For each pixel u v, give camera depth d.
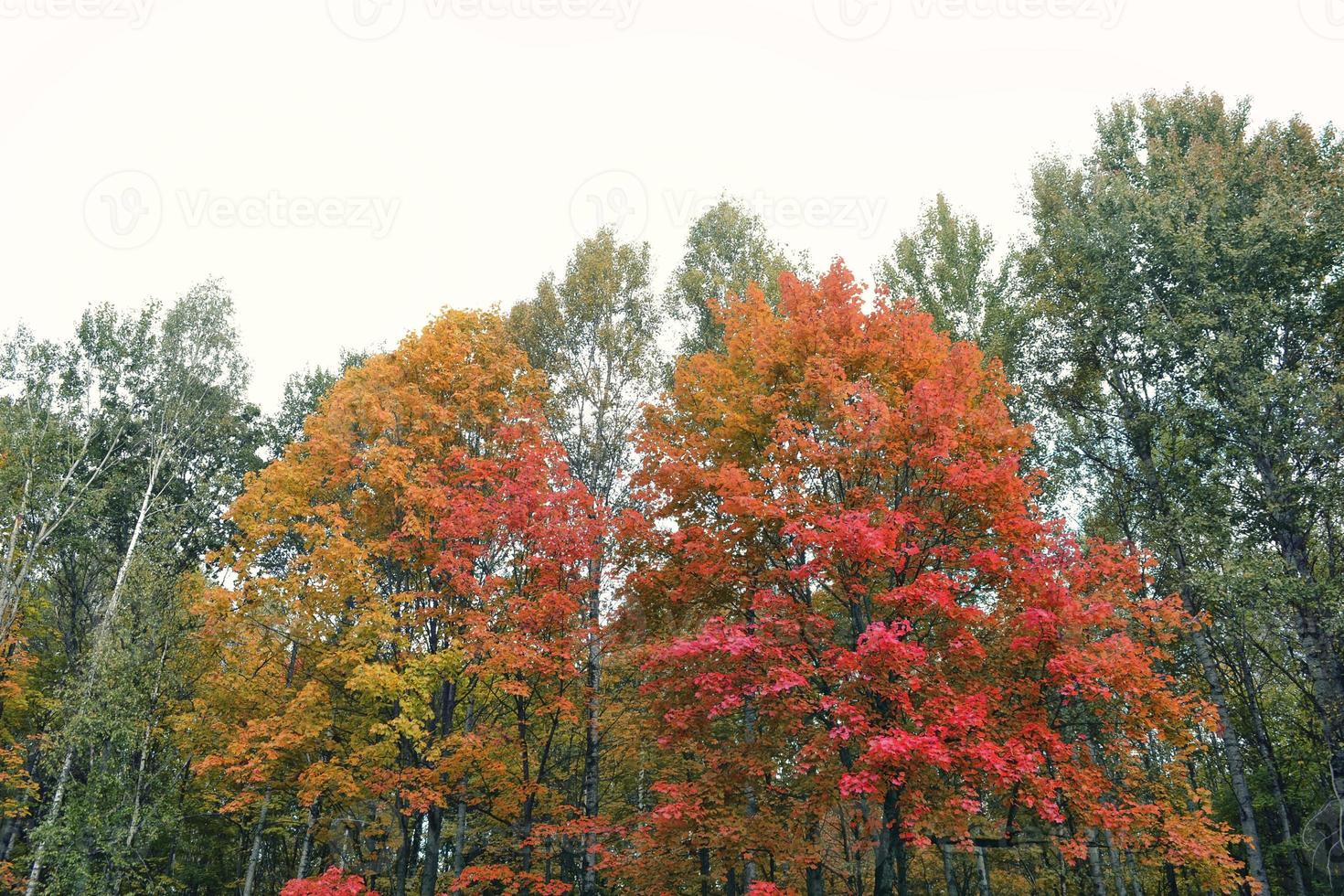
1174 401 20.48
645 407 17.31
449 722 15.55
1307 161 22.42
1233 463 19.80
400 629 16.06
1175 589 19.75
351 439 17.39
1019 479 12.70
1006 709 12.20
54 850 18.84
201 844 26.89
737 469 13.30
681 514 15.45
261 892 28.64
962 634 11.79
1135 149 26.14
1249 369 19.34
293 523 16.97
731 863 13.73
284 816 22.42
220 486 30.50
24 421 28.36
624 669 19.39
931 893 24.72
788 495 13.07
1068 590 11.90
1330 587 16.88
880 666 11.39
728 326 16.88
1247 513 19.70
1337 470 18.20
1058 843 12.10
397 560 16.75
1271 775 22.67
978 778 11.39
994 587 13.25
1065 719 14.79
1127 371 23.00
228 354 32.25
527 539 15.56
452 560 14.73
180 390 31.02
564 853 16.39
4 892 20.98
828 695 12.18
